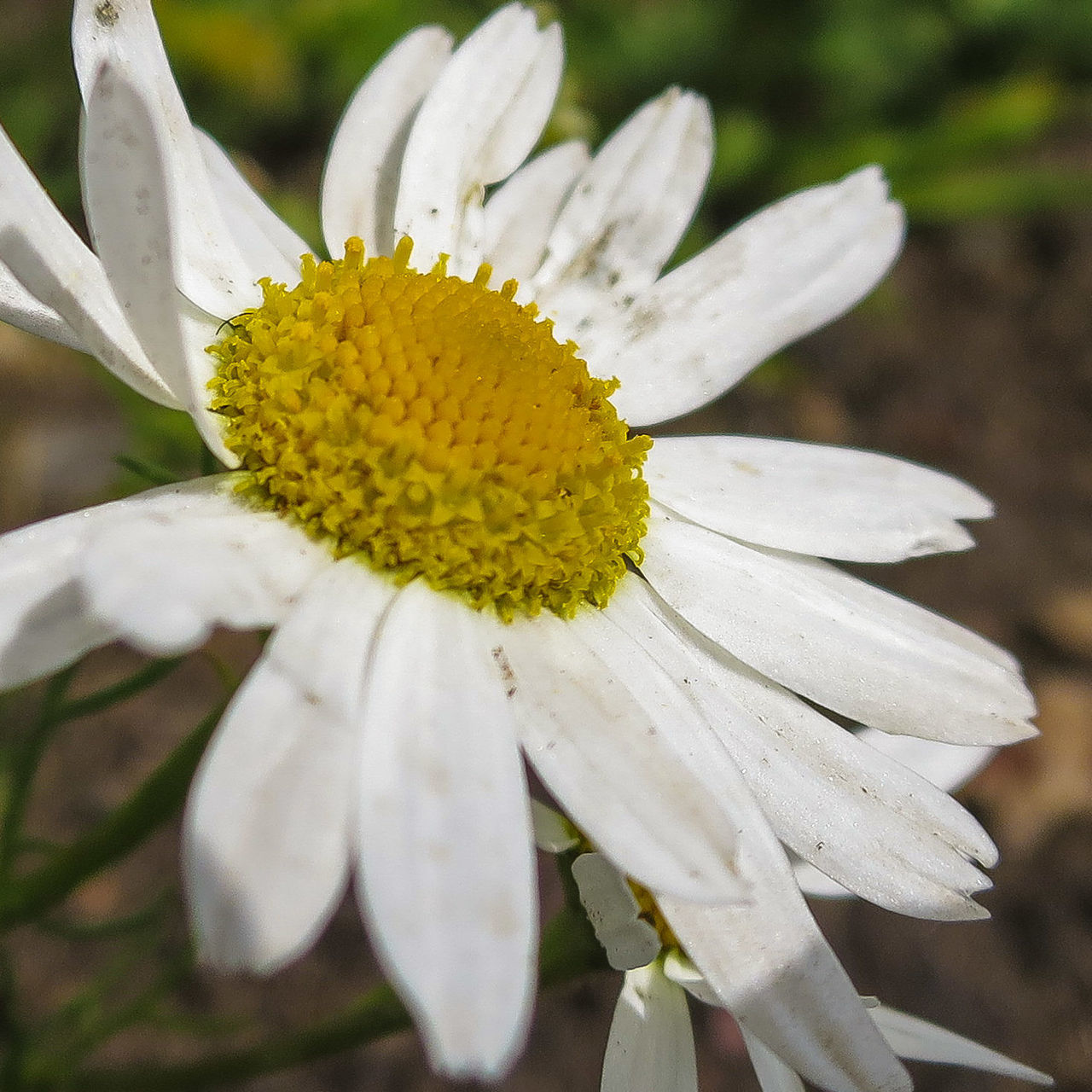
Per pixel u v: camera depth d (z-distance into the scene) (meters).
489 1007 0.05
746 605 0.07
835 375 0.15
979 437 0.14
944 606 0.13
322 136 0.12
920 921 0.11
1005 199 0.13
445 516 0.06
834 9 0.14
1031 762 0.12
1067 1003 0.10
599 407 0.06
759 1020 0.06
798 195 0.07
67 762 0.10
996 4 0.15
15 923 0.07
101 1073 0.07
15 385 0.11
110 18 0.06
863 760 0.06
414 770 0.05
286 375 0.06
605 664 0.06
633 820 0.06
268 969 0.05
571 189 0.07
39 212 0.06
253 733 0.05
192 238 0.06
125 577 0.05
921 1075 0.10
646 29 0.14
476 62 0.07
